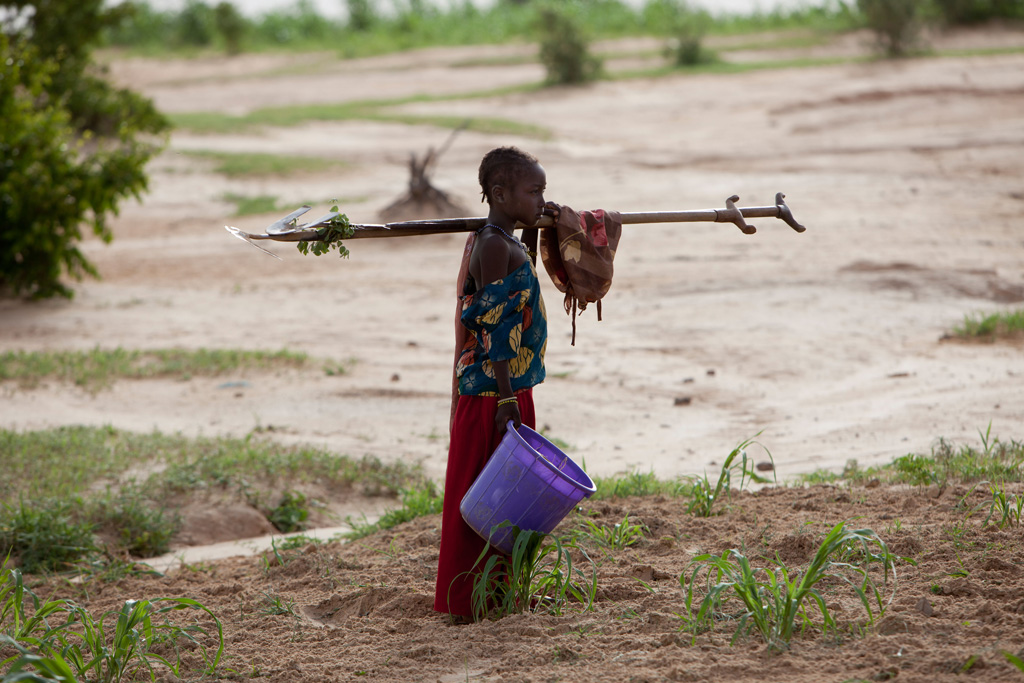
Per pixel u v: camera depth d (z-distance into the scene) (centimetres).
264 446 1125
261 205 2969
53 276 2072
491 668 466
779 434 1097
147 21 7119
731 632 481
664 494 809
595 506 732
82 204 2066
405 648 504
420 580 634
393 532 773
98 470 1039
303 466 1063
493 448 529
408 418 1272
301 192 3119
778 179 3033
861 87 4294
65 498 930
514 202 508
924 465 785
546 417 1231
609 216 546
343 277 2250
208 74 6062
